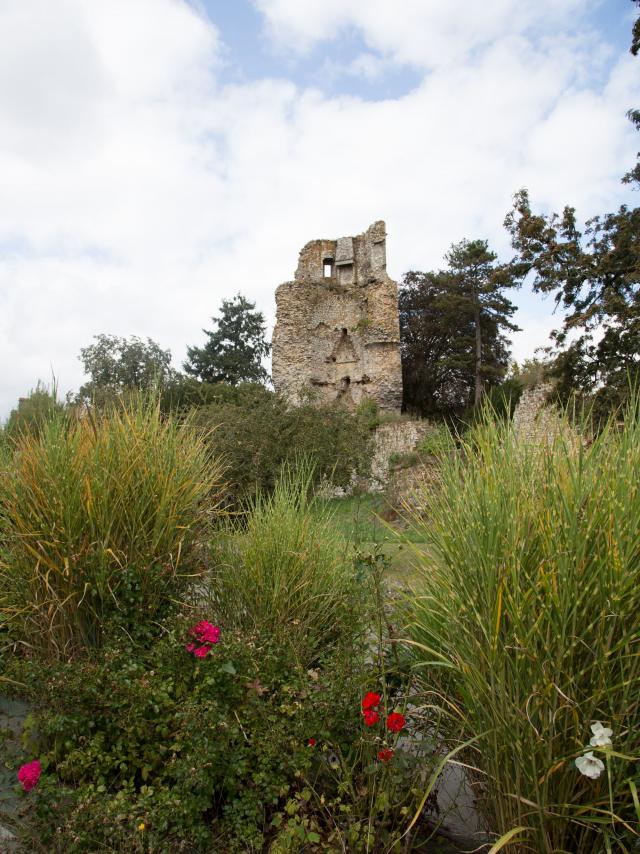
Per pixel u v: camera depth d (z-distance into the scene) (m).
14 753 2.71
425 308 38.56
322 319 34.53
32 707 3.07
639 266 14.92
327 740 2.61
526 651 1.84
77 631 3.25
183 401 17.22
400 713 2.44
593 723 1.78
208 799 2.39
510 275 17.36
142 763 2.56
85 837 2.09
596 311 15.06
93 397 4.09
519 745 1.86
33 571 3.23
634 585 1.84
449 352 37.66
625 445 2.12
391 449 22.39
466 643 2.11
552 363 16.05
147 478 3.55
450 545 2.28
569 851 1.92
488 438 2.50
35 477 3.42
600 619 1.79
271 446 10.30
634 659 1.82
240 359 45.88
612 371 14.55
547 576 1.86
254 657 2.93
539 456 2.28
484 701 2.04
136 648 3.03
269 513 4.26
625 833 1.78
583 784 1.87
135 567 3.27
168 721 2.62
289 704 2.73
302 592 3.62
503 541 2.01
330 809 2.57
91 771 2.56
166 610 3.39
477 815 2.55
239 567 3.85
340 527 4.79
